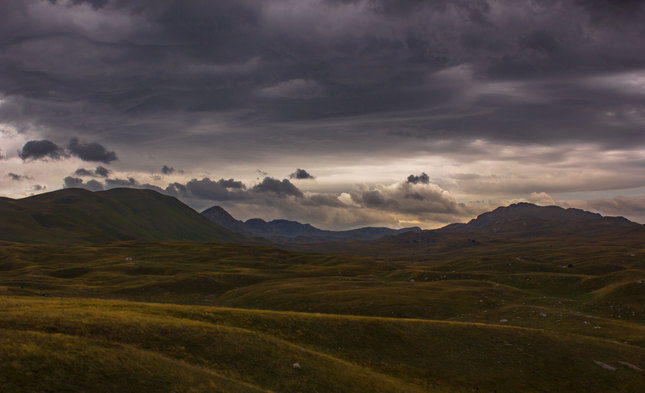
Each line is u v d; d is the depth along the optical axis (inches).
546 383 2209.6
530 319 3563.0
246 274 6648.6
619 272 5255.9
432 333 2652.6
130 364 1456.7
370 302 4239.7
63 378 1270.9
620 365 2417.6
